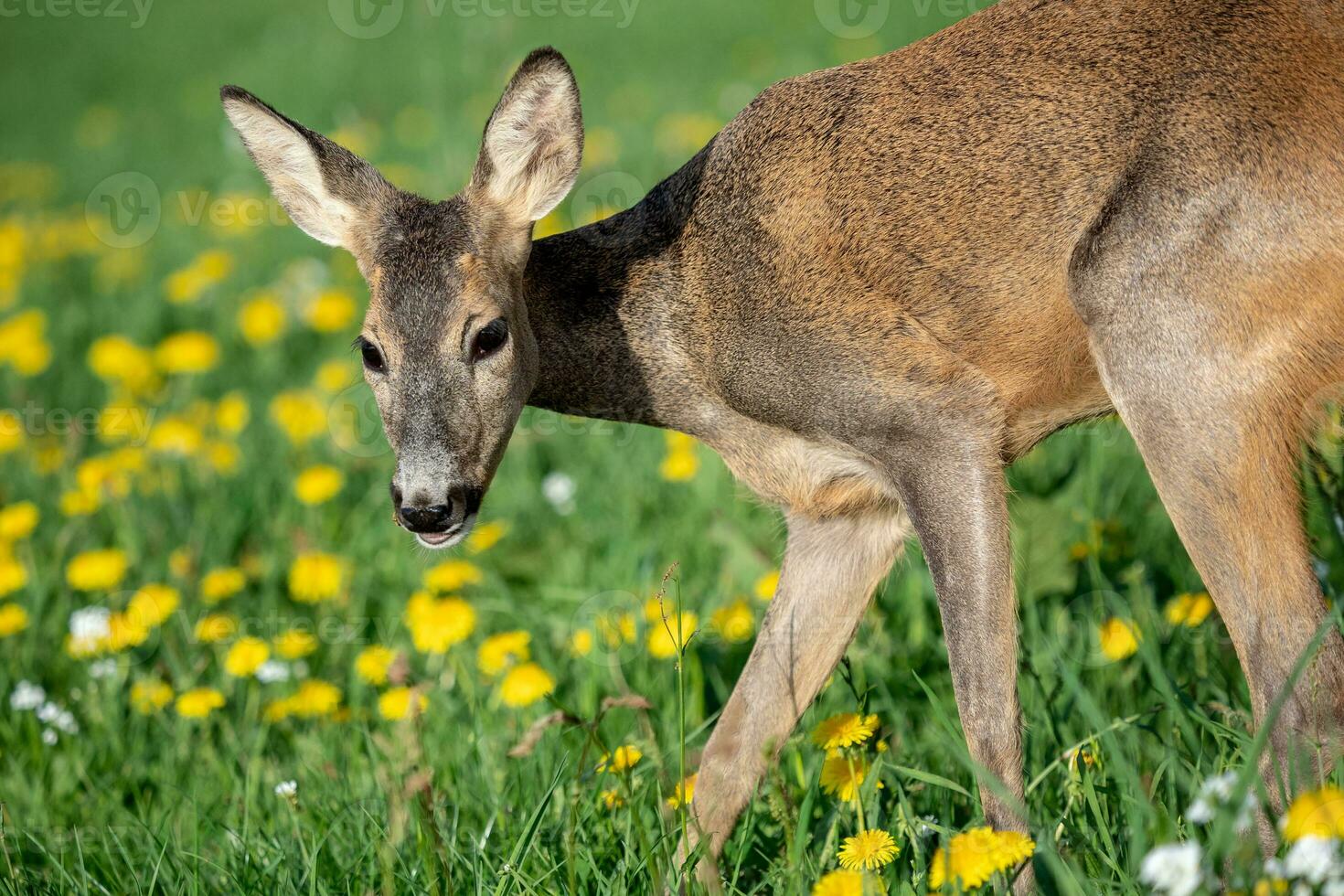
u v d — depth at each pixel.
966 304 7.72
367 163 8.86
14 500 12.94
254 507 12.27
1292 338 7.02
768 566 10.06
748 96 21.64
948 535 7.71
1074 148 7.48
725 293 8.27
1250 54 7.24
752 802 7.65
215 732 9.45
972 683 7.50
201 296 17.11
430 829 6.87
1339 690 6.73
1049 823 6.95
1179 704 7.35
